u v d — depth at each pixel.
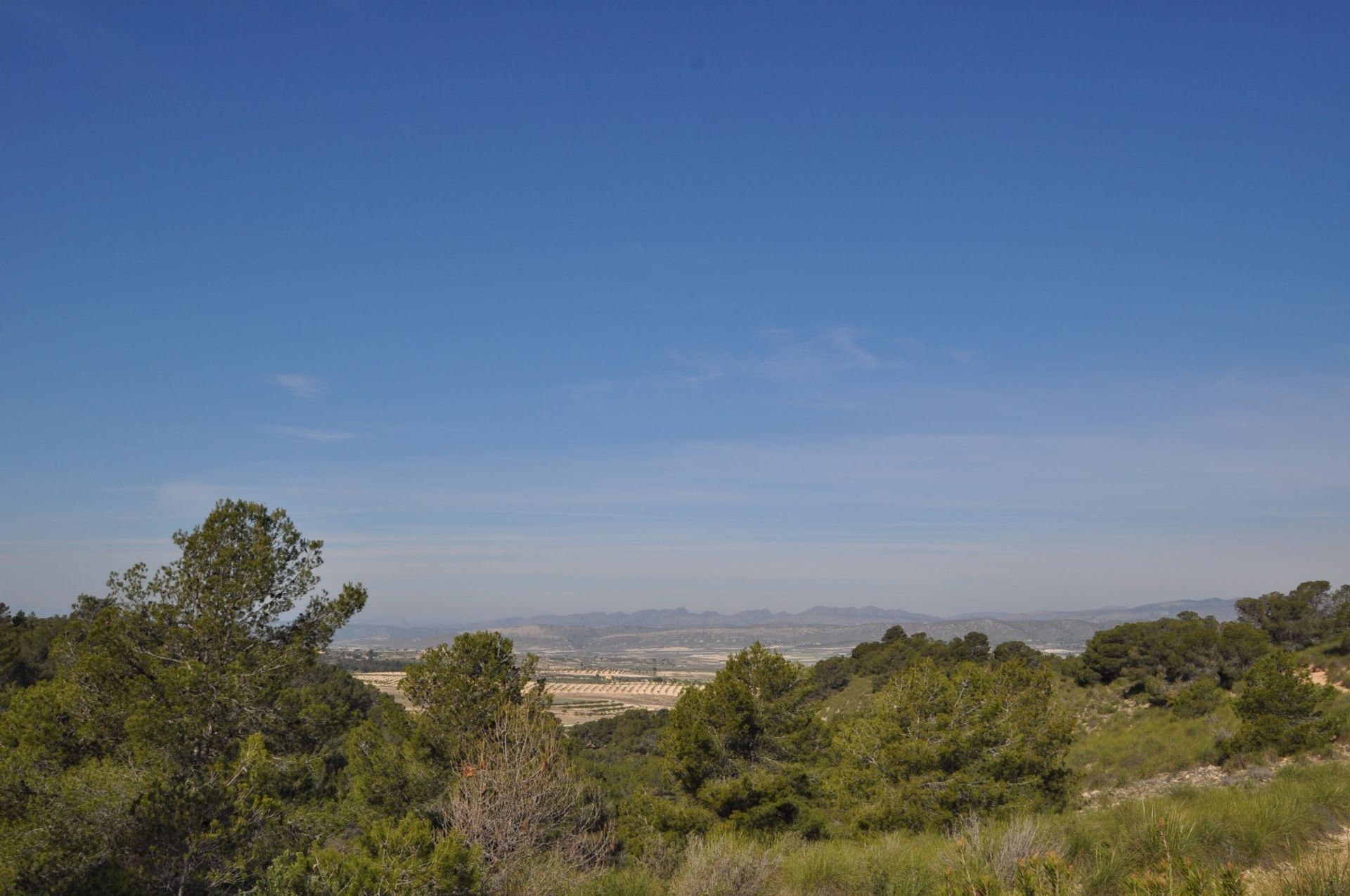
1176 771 24.64
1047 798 19.50
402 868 8.46
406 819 9.07
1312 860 7.44
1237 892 5.54
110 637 16.22
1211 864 8.77
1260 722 23.06
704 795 19.20
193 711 15.61
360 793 17.06
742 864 10.37
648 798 18.94
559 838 11.34
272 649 17.88
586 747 50.38
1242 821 9.74
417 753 18.08
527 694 20.00
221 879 11.18
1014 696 23.20
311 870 8.63
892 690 20.78
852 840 17.23
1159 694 39.31
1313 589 47.53
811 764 22.08
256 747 13.12
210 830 11.56
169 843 11.19
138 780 12.16
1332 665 34.88
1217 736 26.16
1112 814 11.10
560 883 10.16
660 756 29.02
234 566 17.45
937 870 9.34
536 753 12.13
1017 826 9.46
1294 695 23.03
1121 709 40.25
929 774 18.38
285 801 14.25
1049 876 6.66
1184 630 43.66
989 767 18.88
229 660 17.09
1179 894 5.76
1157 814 10.08
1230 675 38.28
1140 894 5.89
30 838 10.87
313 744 18.30
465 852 8.98
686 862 11.30
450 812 11.69
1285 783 12.06
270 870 8.88
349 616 18.84
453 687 18.70
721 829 17.27
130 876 10.59
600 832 12.45
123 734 15.62
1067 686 47.47
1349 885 6.64
